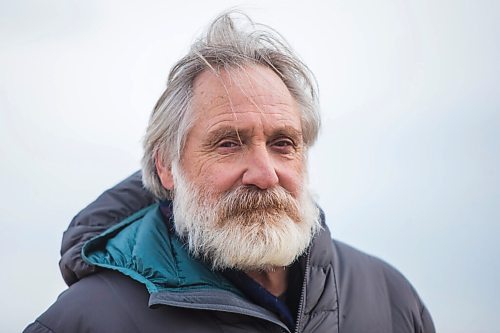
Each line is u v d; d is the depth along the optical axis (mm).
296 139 1894
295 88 1966
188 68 1914
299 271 1943
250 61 1893
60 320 1765
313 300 1902
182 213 1885
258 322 1763
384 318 2053
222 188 1806
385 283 2172
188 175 1878
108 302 1769
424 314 2236
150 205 2131
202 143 1847
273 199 1809
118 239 1925
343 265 2119
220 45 1915
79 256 1895
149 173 2061
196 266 1835
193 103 1876
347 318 1965
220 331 1723
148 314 1741
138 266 1793
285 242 1798
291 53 1989
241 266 1822
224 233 1792
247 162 1808
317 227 1994
